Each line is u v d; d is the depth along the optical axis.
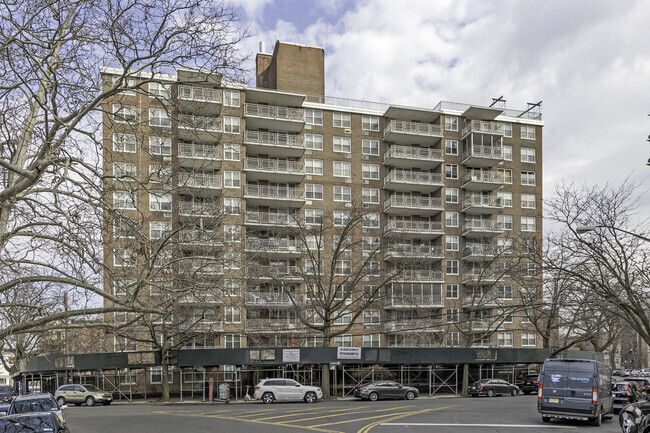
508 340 60.16
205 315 39.97
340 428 21.39
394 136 60.44
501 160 61.66
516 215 63.59
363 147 60.59
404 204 59.03
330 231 56.25
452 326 58.16
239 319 51.12
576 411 21.98
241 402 38.97
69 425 23.09
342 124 60.34
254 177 55.75
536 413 27.33
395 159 59.50
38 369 40.12
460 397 43.06
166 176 16.69
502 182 61.72
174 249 18.27
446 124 63.00
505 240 55.03
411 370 51.25
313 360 41.12
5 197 12.25
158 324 38.62
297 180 56.94
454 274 60.19
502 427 21.48
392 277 43.44
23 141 13.62
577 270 34.47
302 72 62.31
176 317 38.16
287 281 51.56
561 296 41.88
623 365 129.62
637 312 28.64
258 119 55.12
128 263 14.89
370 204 59.66
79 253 12.84
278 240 49.12
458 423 22.89
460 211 61.75
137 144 16.89
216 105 47.62
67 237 13.58
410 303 47.97
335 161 59.25
